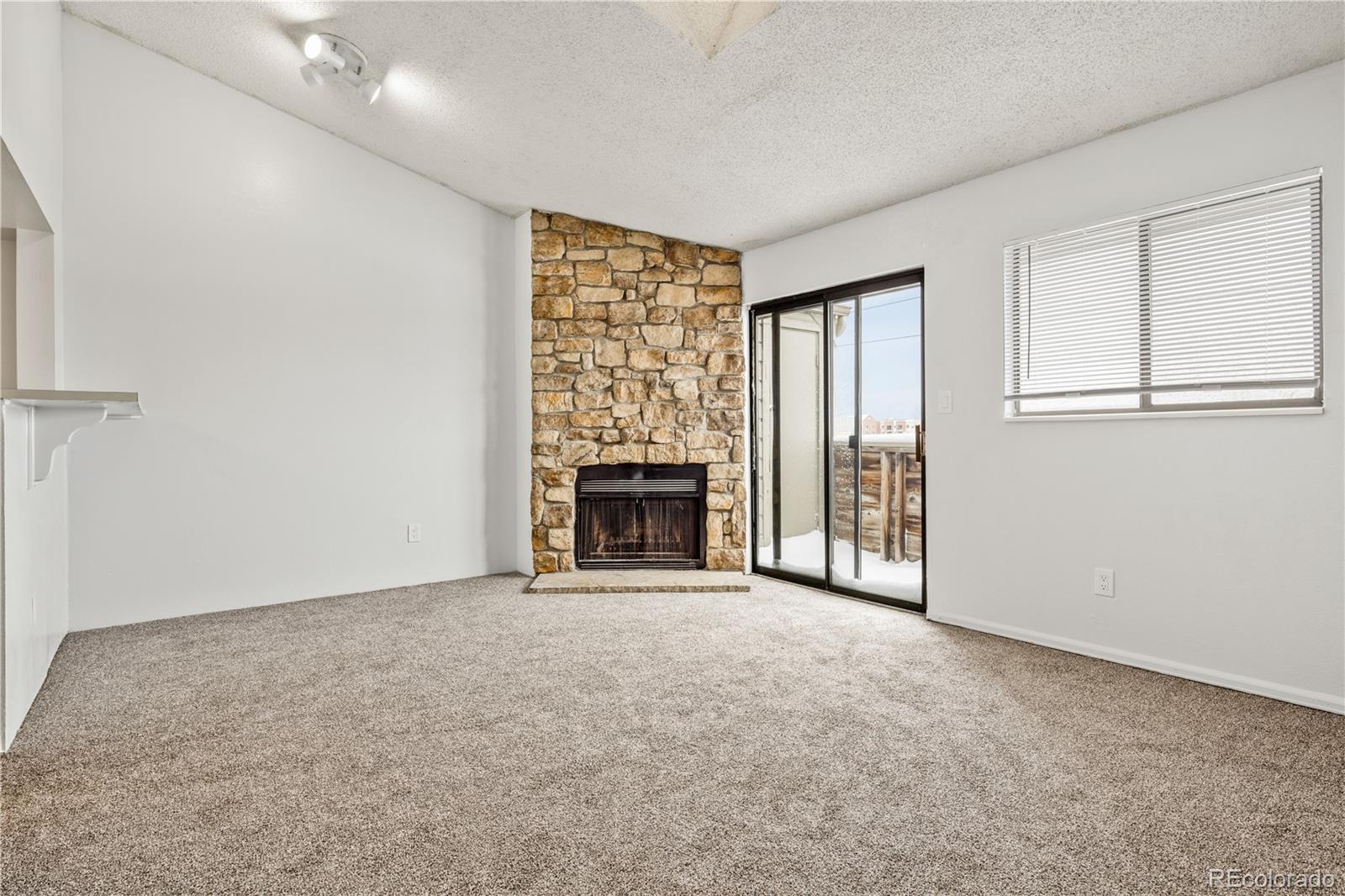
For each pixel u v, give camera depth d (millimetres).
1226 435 2656
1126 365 2961
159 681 2803
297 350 4238
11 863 1572
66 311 3533
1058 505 3189
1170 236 2824
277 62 3697
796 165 3602
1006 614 3410
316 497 4301
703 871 1543
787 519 4867
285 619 3775
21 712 2350
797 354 4777
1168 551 2822
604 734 2281
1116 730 2293
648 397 4879
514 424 5109
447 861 1582
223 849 1632
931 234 3736
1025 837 1670
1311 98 2439
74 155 3555
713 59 2857
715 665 2992
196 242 3902
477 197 4879
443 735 2277
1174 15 2227
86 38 3592
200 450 3914
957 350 3600
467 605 4078
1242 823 1729
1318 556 2443
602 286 4852
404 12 3053
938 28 2445
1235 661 2648
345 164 4422
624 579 4590
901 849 1623
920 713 2447
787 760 2088
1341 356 2383
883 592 4203
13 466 2264
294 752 2150
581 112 3494
